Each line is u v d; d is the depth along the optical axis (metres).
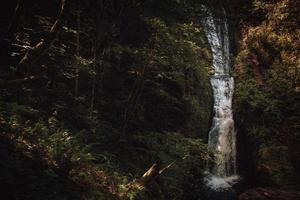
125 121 10.14
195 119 13.01
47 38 8.31
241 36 16.52
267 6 15.85
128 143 9.93
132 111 10.34
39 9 10.34
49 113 8.89
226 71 15.66
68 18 10.12
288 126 13.20
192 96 13.20
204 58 13.42
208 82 14.47
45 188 5.14
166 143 9.98
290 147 12.74
